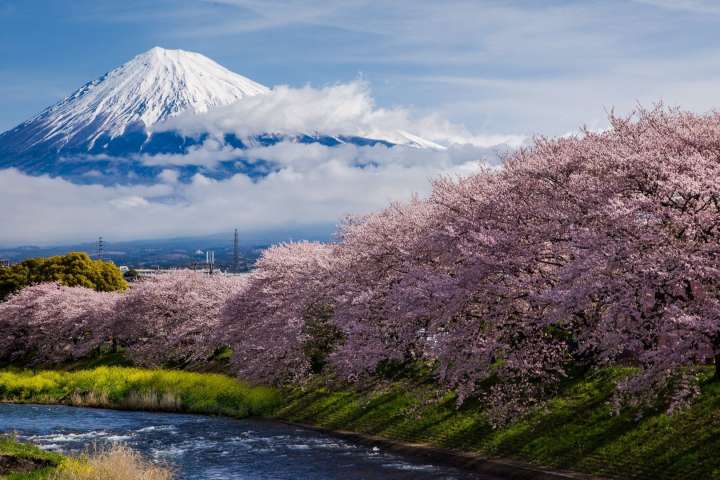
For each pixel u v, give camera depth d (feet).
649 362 65.05
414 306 87.25
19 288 317.22
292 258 155.12
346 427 114.93
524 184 85.56
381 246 114.01
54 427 131.03
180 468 93.30
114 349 259.19
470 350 81.92
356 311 109.40
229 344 170.40
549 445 83.97
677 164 69.56
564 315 68.23
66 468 77.61
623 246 65.21
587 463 77.87
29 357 280.92
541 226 77.56
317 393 136.26
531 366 81.05
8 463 78.28
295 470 90.58
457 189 100.42
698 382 81.41
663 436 75.92
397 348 100.27
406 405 111.04
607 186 73.56
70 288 284.00
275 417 135.03
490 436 91.81
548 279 78.89
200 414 148.15
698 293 66.03
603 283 64.90
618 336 64.90
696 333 60.08
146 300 218.18
